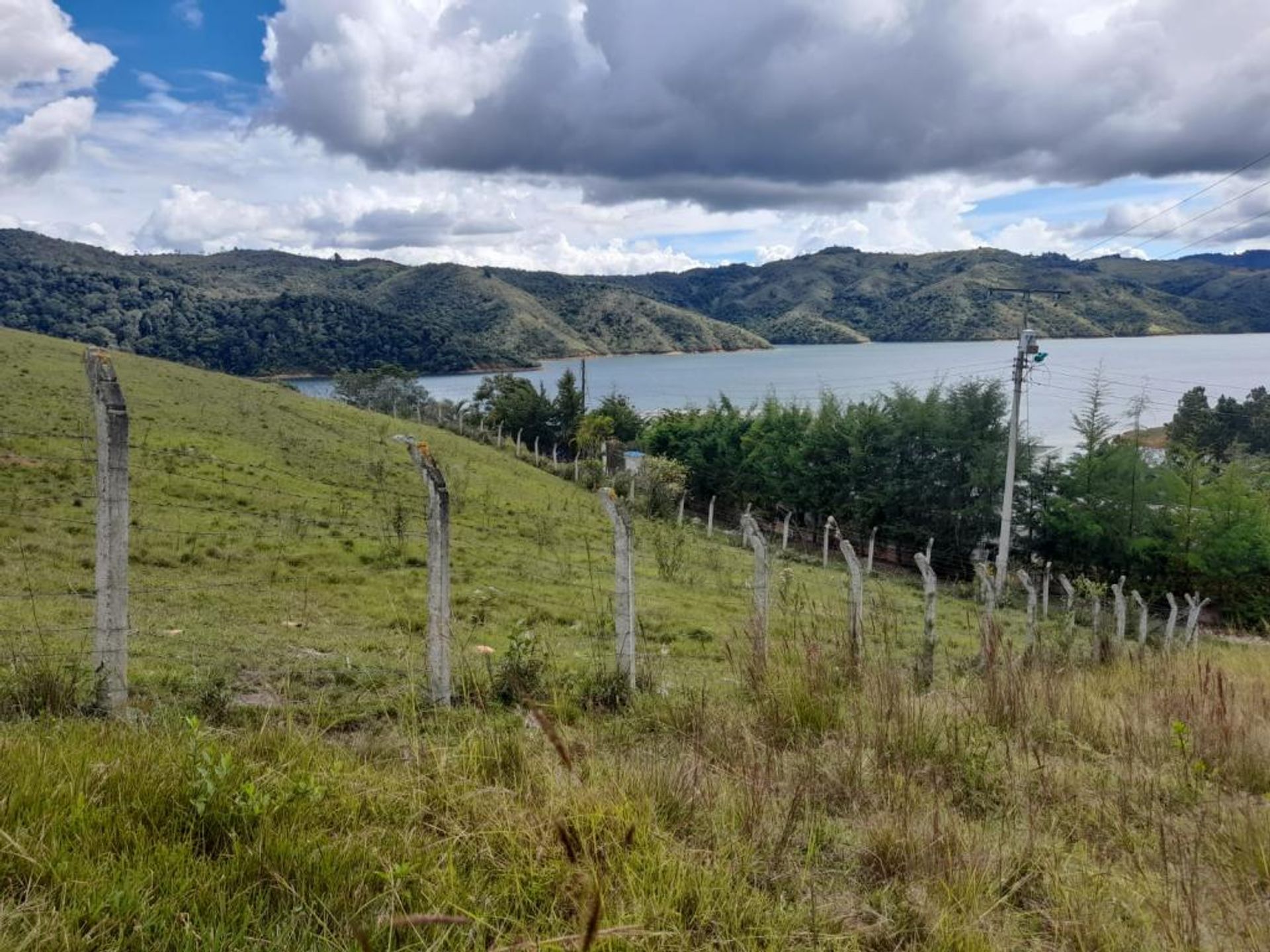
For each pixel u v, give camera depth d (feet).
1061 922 11.94
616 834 12.68
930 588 37.04
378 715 24.27
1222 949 11.17
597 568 70.49
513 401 241.55
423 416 219.41
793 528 160.86
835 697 24.04
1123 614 60.39
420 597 48.78
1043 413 376.27
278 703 24.25
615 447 211.61
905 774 17.57
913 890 12.94
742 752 18.13
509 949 8.70
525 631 31.01
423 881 10.96
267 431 113.29
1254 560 116.06
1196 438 216.95
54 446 78.07
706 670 35.68
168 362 157.28
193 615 37.99
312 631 37.50
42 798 11.73
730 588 70.18
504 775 15.72
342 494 84.79
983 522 134.72
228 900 10.16
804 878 12.90
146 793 12.38
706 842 13.74
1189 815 17.08
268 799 12.19
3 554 45.34
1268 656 64.34
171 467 78.59
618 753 18.02
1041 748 21.91
